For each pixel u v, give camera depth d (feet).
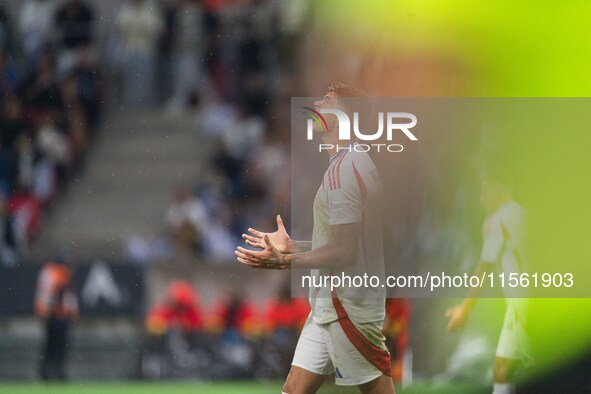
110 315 178.91
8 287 177.27
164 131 234.38
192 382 170.30
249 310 174.09
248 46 233.14
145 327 176.86
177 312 174.40
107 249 215.51
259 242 72.49
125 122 235.40
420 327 138.41
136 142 233.35
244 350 172.76
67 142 228.22
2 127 223.30
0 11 233.35
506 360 95.35
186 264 183.21
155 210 223.51
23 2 235.20
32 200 217.36
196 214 204.44
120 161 230.48
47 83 229.66
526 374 126.21
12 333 179.32
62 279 168.76
